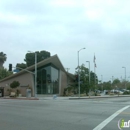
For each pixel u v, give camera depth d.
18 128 10.52
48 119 13.12
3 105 24.22
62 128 10.34
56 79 63.78
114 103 26.52
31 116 14.56
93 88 61.31
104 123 11.50
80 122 11.89
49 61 59.09
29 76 61.06
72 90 66.19
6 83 66.62
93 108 19.52
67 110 17.95
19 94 59.41
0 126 11.09
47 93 60.72
